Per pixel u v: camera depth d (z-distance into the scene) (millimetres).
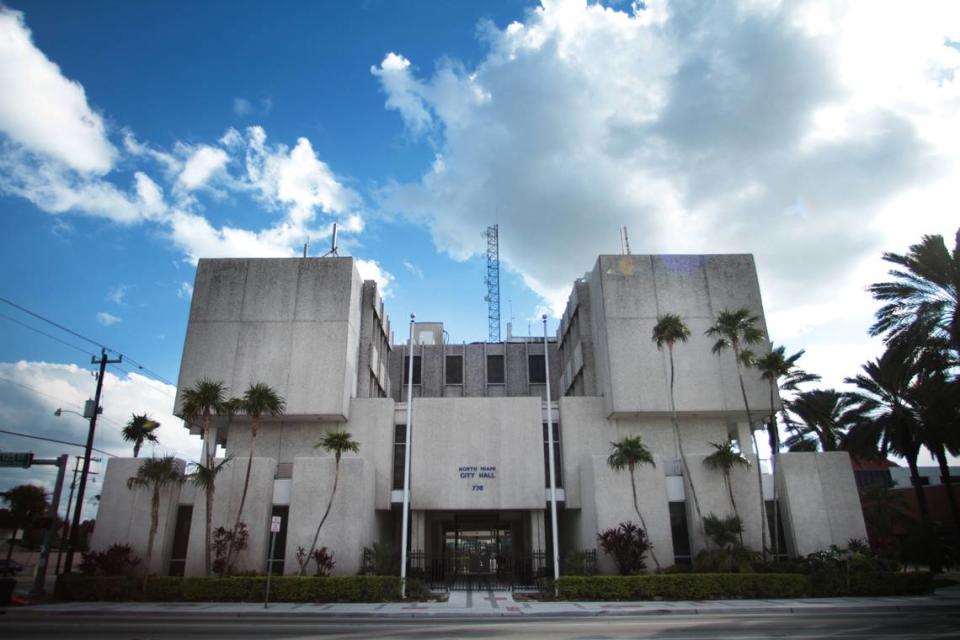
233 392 33625
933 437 34500
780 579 24531
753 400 34031
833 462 31219
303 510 28703
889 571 25781
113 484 29562
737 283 36375
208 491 26938
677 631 15586
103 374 31281
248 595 24578
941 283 29141
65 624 17656
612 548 27422
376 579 24953
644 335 35188
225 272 35781
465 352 50250
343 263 36125
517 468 33875
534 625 17469
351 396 35781
